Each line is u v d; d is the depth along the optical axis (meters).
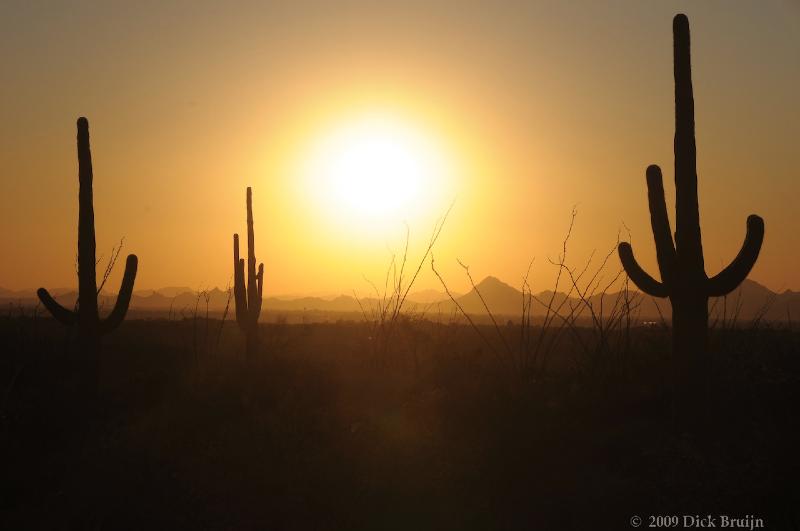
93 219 21.39
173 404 18.67
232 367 25.69
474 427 14.66
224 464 13.80
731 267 13.69
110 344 35.12
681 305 14.12
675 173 14.51
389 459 13.04
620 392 16.28
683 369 13.95
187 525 11.30
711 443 12.71
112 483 12.68
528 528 10.80
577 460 12.87
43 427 16.02
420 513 11.35
